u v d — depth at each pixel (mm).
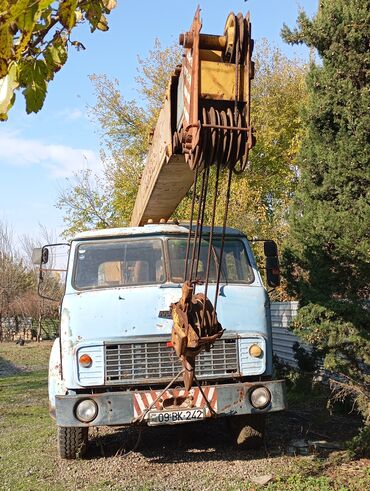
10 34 2240
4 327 42000
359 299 6867
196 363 6363
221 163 4199
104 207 26375
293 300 12453
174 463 6535
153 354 6340
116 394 6098
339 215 6438
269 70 27328
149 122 25688
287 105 26109
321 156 6820
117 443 7551
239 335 6512
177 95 5066
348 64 6480
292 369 11242
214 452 6938
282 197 24266
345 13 6434
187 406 6160
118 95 26609
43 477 6203
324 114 6727
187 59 4352
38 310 37156
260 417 6824
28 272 41500
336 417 8523
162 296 6551
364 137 6316
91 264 6953
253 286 6941
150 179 6695
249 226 15820
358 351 6805
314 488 5418
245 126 4086
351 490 5340
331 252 6852
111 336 6340
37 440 8039
